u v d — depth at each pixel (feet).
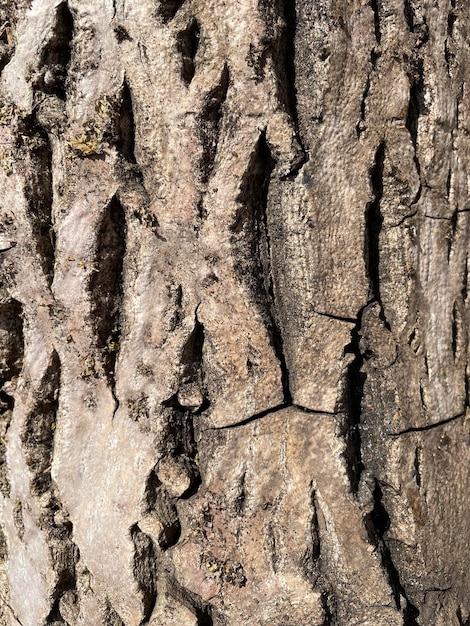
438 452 1.41
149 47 1.32
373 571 1.35
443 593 1.40
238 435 1.37
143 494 1.37
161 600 1.38
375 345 1.39
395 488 1.39
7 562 1.49
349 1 1.34
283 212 1.36
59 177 1.38
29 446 1.43
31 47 1.36
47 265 1.39
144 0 1.32
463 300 1.44
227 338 1.36
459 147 1.42
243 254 1.35
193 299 1.36
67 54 1.37
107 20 1.33
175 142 1.33
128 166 1.35
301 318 1.37
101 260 1.37
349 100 1.35
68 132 1.36
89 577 1.42
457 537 1.41
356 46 1.34
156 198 1.35
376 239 1.39
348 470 1.36
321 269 1.35
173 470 1.37
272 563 1.35
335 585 1.36
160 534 1.37
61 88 1.37
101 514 1.39
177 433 1.38
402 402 1.39
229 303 1.35
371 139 1.36
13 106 1.37
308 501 1.35
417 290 1.39
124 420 1.38
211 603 1.37
